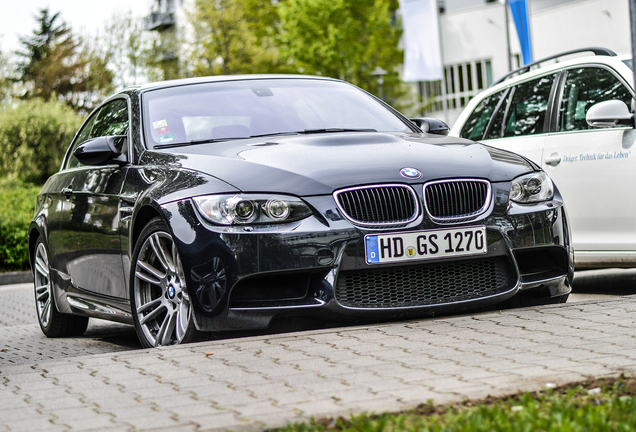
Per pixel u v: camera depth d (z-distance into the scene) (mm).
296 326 4324
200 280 4230
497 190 4562
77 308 5863
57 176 6520
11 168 35062
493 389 2881
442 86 40781
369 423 2480
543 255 4766
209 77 5910
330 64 33094
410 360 3449
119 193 5078
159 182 4656
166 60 38062
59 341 6320
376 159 4500
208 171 4477
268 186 4273
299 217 4219
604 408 2574
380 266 4242
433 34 21828
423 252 4312
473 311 4629
